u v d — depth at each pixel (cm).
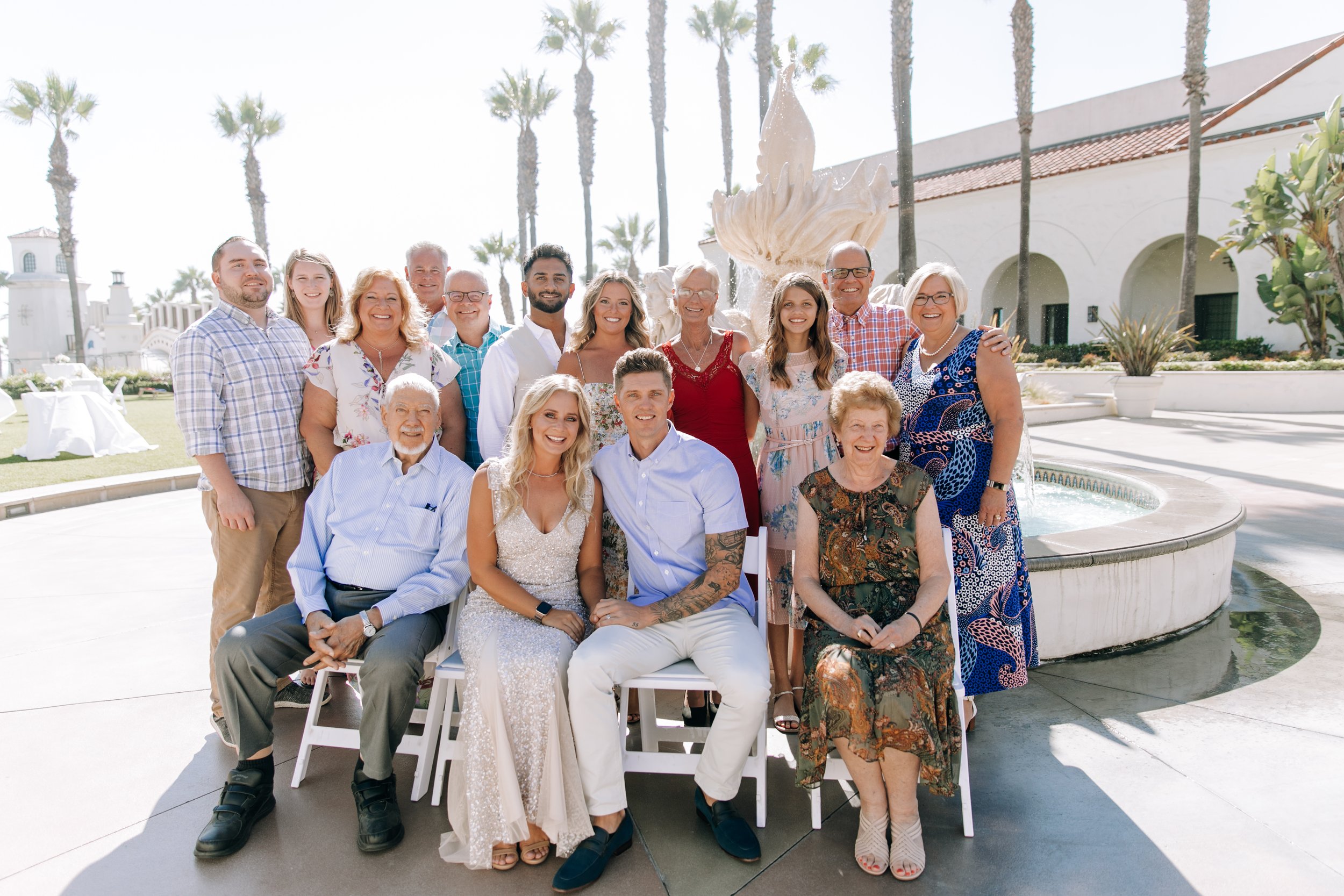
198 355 307
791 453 316
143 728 333
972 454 288
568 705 246
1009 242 2077
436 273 430
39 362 4997
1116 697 339
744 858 237
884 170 534
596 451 316
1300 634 405
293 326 348
